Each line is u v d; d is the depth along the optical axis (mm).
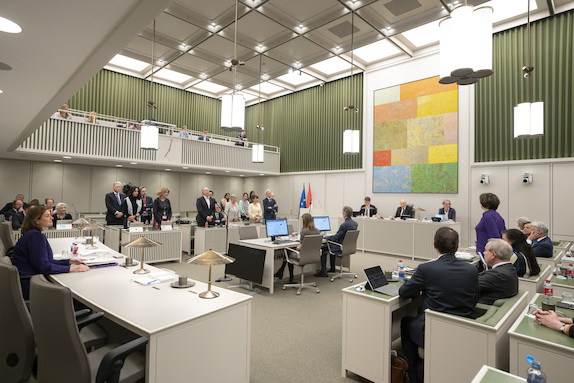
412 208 8703
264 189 13188
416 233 7828
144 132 5703
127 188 9211
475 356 1999
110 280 2768
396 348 3090
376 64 9945
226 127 4336
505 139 7578
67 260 3188
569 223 6766
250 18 7465
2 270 1849
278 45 8398
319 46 8656
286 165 12391
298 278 6008
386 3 6867
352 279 5953
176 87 12055
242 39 8383
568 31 6855
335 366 2867
